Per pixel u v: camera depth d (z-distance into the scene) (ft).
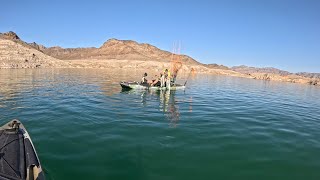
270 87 148.46
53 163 27.63
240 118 51.24
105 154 30.48
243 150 33.50
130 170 26.86
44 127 39.86
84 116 47.37
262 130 43.09
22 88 83.87
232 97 85.15
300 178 26.94
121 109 54.95
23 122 42.37
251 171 27.91
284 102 80.74
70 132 37.83
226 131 41.34
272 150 34.01
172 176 26.11
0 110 50.44
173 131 40.16
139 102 64.75
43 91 78.59
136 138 36.24
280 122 49.73
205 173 27.04
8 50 248.32
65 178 24.77
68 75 159.33
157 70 309.22
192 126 43.42
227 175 26.86
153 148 32.83
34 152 25.23
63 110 51.90
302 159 31.53
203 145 34.63
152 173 26.50
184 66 345.72
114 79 139.33
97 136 36.45
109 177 25.29
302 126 47.44
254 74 298.97
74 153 30.40
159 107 59.26
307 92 127.34
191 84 137.69
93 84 105.60
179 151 32.30
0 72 157.99
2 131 29.09
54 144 32.94
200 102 69.77
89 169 26.68
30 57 256.93
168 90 92.27
